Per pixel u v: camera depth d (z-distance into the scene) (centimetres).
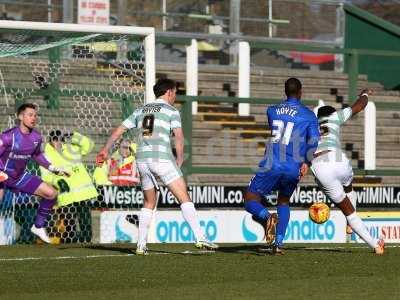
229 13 7519
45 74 5278
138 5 7162
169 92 3925
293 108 3881
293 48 6762
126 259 3841
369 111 5969
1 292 2984
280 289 3020
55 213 5019
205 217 5109
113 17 7031
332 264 3675
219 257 3903
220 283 3169
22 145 4481
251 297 2853
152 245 4588
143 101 5184
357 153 6844
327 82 7462
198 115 6531
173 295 2894
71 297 2856
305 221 5231
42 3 6806
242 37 7531
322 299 2814
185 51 7325
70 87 5291
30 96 5250
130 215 5078
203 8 7431
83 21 5156
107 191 5081
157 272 3444
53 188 4625
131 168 5025
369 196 5494
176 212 5041
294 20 7769
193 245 4588
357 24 7900
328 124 4172
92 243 4869
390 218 5381
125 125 3947
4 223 4906
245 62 6762
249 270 3500
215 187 5244
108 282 3206
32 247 4466
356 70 6738
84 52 5359
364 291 2977
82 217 5059
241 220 5184
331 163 4125
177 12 7325
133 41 5191
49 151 4853
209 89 7025
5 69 5247
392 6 10375
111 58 5456
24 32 4897
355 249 4353
